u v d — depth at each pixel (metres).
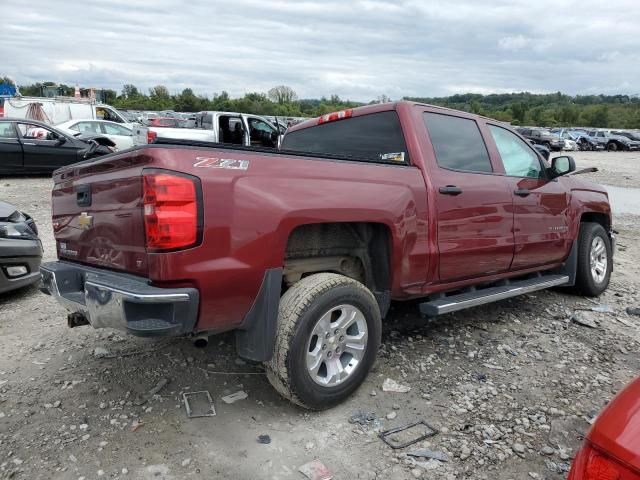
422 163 3.93
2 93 33.16
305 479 2.70
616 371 4.05
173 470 2.75
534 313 5.35
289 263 3.53
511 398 3.58
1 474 2.69
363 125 4.35
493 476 2.77
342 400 3.38
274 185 3.01
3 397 3.43
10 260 5.01
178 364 3.95
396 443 3.01
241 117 14.71
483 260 4.38
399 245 3.66
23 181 12.90
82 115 21.89
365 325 3.44
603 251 6.05
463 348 4.40
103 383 3.65
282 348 3.05
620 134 50.88
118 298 2.69
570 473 1.81
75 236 3.53
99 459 2.83
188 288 2.72
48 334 4.46
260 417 3.26
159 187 2.64
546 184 5.15
